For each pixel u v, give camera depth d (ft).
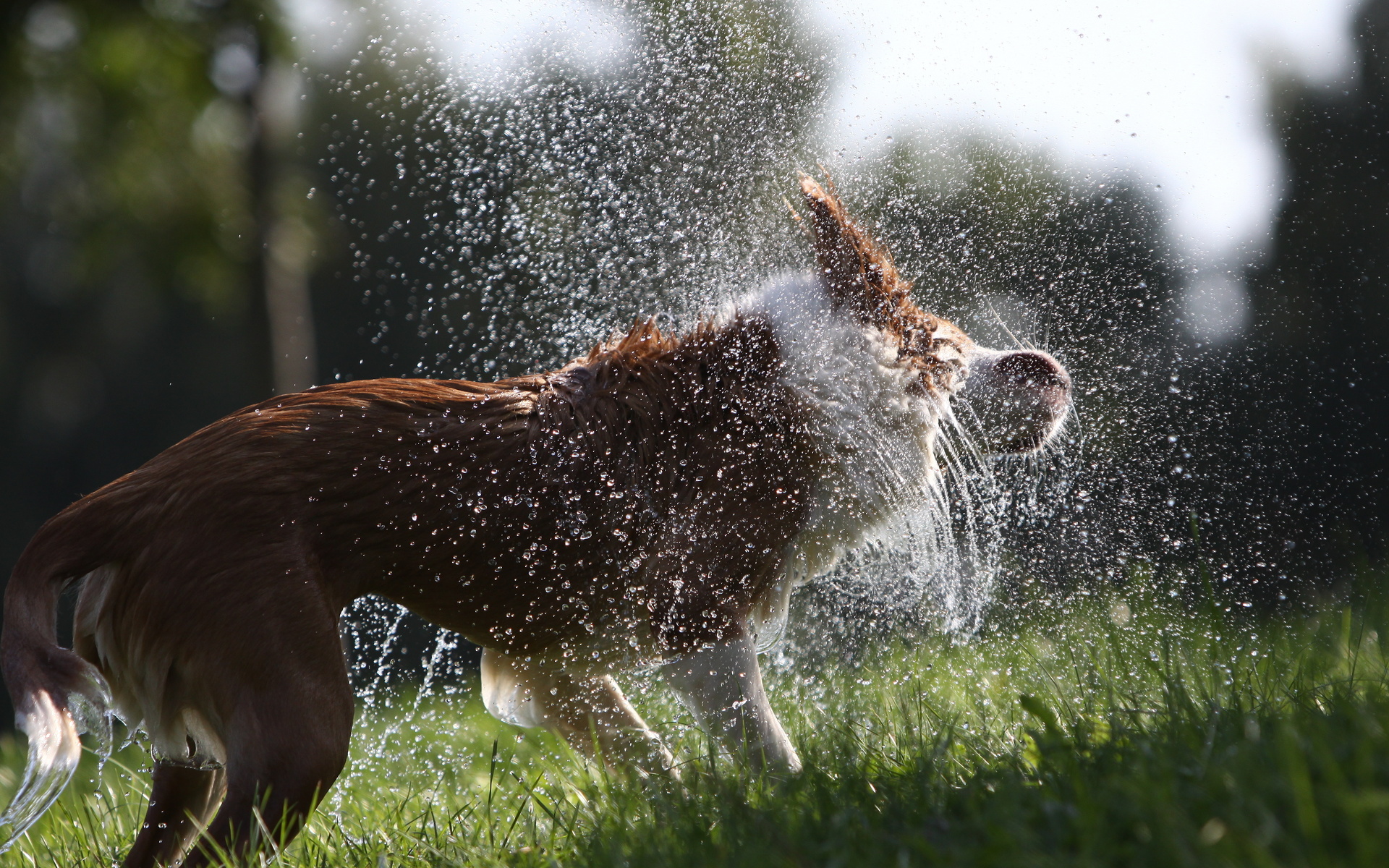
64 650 16.90
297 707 17.35
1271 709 16.43
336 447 18.78
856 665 29.27
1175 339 45.62
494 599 20.35
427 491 19.15
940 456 24.45
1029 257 40.14
